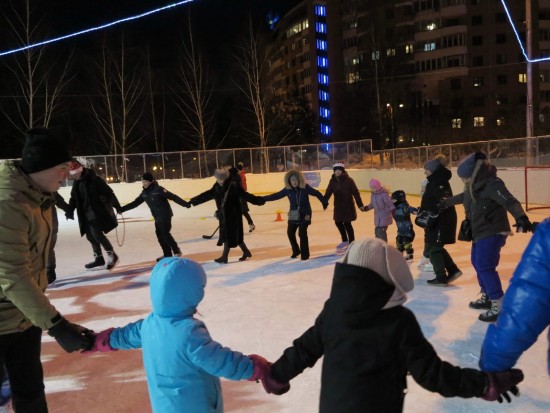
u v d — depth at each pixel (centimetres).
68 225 1435
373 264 176
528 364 353
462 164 443
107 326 492
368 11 5300
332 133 5481
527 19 1562
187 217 1475
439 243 562
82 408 323
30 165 234
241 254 844
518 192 1356
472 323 445
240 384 345
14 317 235
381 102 4234
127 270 753
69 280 704
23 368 245
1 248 222
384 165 2059
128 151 3122
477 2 5431
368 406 175
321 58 5897
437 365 176
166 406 207
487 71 5466
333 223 1188
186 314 211
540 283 166
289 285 615
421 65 5606
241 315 499
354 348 177
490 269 445
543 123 5216
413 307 498
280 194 772
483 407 298
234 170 785
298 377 351
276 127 3675
